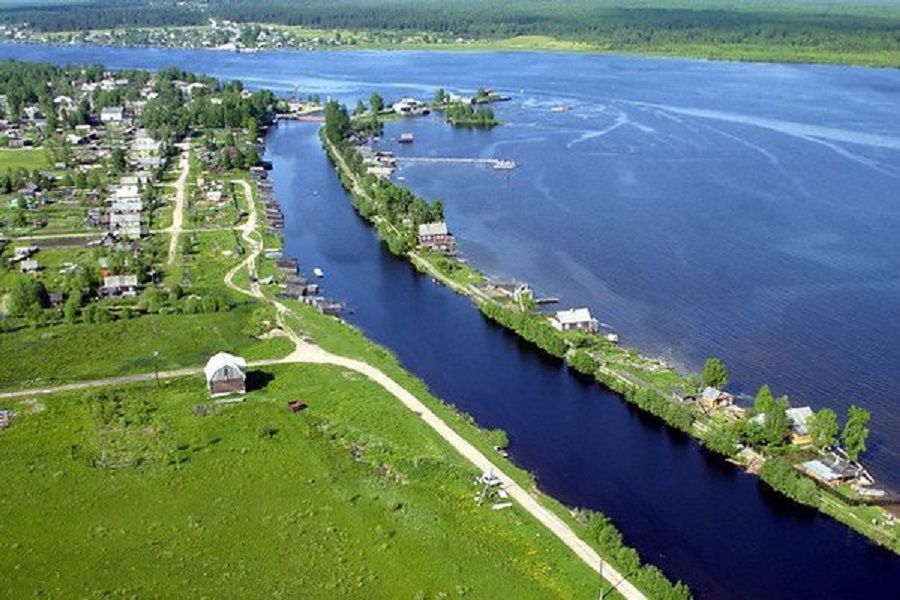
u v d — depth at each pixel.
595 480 136.50
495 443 143.75
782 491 132.12
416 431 146.12
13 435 144.75
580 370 171.50
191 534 119.94
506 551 116.56
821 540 122.31
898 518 126.06
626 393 161.38
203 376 166.00
